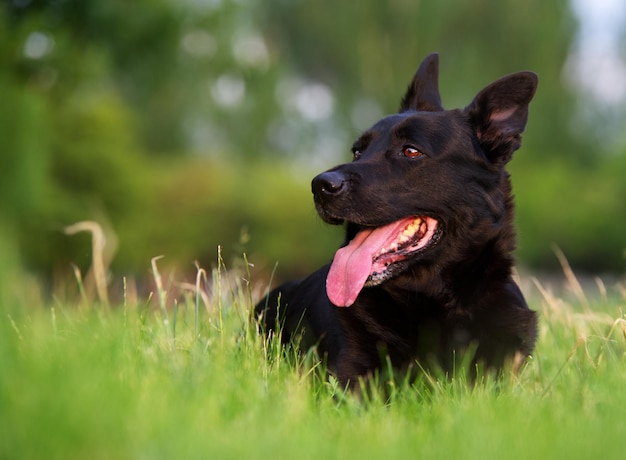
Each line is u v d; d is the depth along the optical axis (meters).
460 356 6.18
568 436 4.34
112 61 31.86
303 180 70.81
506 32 63.31
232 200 66.88
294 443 4.18
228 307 6.84
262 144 72.38
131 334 6.12
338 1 64.31
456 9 62.41
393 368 6.11
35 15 28.89
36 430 3.92
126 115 57.81
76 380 4.27
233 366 5.45
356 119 64.31
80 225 7.68
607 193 66.19
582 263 67.19
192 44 33.97
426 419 4.91
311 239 67.38
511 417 4.66
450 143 6.52
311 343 6.56
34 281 9.27
